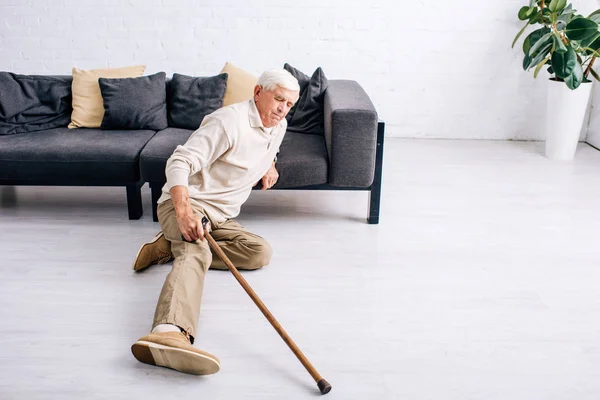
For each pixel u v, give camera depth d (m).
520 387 1.88
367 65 4.86
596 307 2.38
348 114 2.96
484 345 2.11
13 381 1.86
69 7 4.68
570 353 2.07
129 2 4.68
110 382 1.87
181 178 2.25
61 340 2.08
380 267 2.69
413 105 4.96
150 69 4.86
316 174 3.07
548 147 4.48
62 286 2.46
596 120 4.81
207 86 3.62
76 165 3.10
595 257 2.83
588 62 4.74
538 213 3.39
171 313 1.99
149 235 3.00
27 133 3.45
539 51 4.23
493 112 4.96
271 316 1.99
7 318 2.21
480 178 3.99
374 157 3.04
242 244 2.55
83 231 3.04
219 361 1.94
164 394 1.82
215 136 2.35
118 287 2.46
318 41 4.80
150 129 3.57
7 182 3.16
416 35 4.78
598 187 3.85
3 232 3.01
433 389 1.87
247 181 2.56
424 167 4.21
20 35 4.74
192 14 4.72
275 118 2.41
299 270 2.64
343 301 2.38
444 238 3.02
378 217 3.19
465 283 2.55
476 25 4.75
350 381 1.90
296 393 1.83
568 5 4.19
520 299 2.43
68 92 3.66
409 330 2.19
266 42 4.80
